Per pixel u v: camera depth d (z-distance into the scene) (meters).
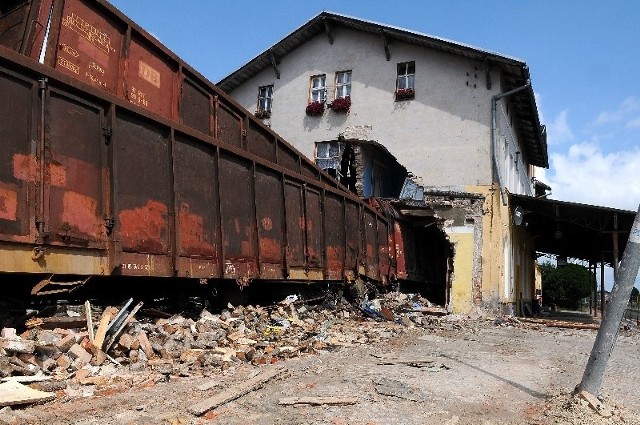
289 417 4.82
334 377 6.57
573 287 44.19
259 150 11.88
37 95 5.91
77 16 6.98
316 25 22.09
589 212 18.19
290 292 13.12
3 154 5.48
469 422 5.07
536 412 5.61
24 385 4.84
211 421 4.57
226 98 10.58
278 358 7.66
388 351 9.16
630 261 5.67
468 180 19.11
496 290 18.20
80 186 6.40
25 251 5.66
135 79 8.10
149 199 7.57
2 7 6.89
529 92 19.91
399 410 5.30
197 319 8.98
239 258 9.90
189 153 8.62
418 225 21.78
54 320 6.18
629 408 5.88
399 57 20.92
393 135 20.52
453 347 10.33
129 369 6.02
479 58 19.08
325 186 14.03
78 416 4.37
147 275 7.40
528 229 26.33
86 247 6.39
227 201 9.67
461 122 19.52
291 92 22.81
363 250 16.56
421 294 24.53
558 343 12.25
